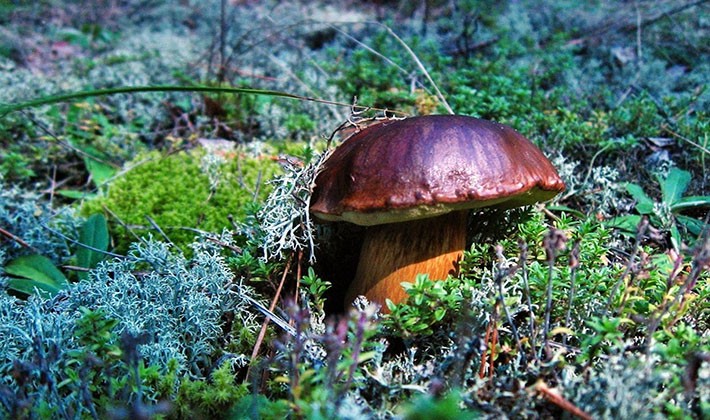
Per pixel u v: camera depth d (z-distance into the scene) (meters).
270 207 0.26
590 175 0.36
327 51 0.59
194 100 0.50
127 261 0.27
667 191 0.31
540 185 0.22
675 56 0.53
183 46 0.67
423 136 0.21
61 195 0.42
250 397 0.20
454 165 0.21
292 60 0.59
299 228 0.27
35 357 0.19
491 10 0.68
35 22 0.82
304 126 0.44
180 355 0.23
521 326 0.22
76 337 0.22
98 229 0.32
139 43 0.70
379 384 0.19
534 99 0.42
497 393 0.18
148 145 0.48
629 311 0.21
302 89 0.50
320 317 0.24
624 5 0.67
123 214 0.36
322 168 0.25
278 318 0.24
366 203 0.21
